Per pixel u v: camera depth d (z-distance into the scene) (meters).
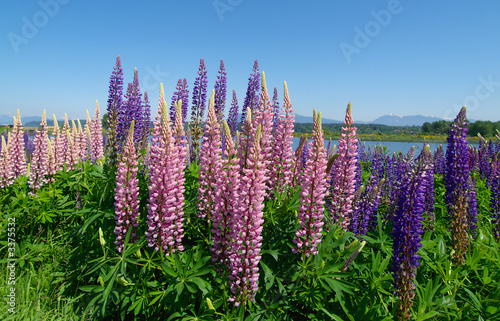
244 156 0.84
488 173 1.69
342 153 0.91
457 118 1.00
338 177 0.92
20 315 0.80
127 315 0.81
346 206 0.92
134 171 0.80
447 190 1.00
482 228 1.08
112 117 1.52
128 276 0.79
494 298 0.72
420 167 0.69
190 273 0.69
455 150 0.99
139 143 1.56
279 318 0.70
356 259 0.81
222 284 0.71
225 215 0.72
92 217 0.85
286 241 0.80
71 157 1.54
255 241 0.67
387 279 0.71
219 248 0.74
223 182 0.72
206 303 0.68
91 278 0.85
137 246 0.74
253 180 0.65
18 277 0.94
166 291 0.69
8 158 1.30
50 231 1.13
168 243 0.76
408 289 0.68
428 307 0.69
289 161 0.90
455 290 0.75
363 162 2.07
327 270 0.69
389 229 0.88
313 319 0.70
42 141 1.27
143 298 0.74
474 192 0.98
